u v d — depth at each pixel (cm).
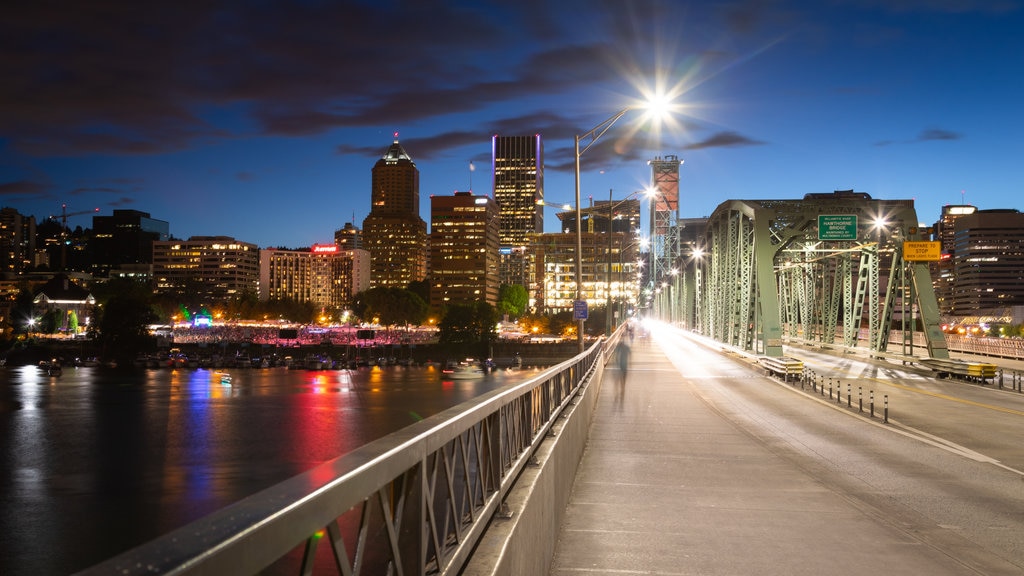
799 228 5097
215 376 14825
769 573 862
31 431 7612
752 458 1658
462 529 443
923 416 2466
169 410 9356
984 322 15000
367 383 13588
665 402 2831
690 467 1541
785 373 3759
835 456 1692
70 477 5600
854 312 6506
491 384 13450
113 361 17200
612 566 881
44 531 4191
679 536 1020
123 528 4266
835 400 2920
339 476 228
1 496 4991
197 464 6134
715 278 7319
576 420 1458
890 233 5350
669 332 12562
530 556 620
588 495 1273
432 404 10194
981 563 904
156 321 18625
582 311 3166
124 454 6506
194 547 154
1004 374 4272
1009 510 1184
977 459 1658
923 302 4638
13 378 13500
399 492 310
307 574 203
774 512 1163
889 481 1414
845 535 1032
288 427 8088
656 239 17250
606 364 4731
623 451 1742
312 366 17512
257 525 173
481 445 516
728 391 3272
